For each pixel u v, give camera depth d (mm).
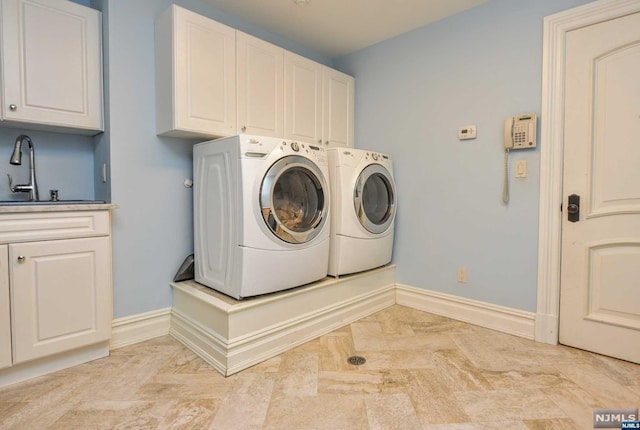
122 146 2121
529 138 2191
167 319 2332
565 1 2080
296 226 2221
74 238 1808
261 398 1591
